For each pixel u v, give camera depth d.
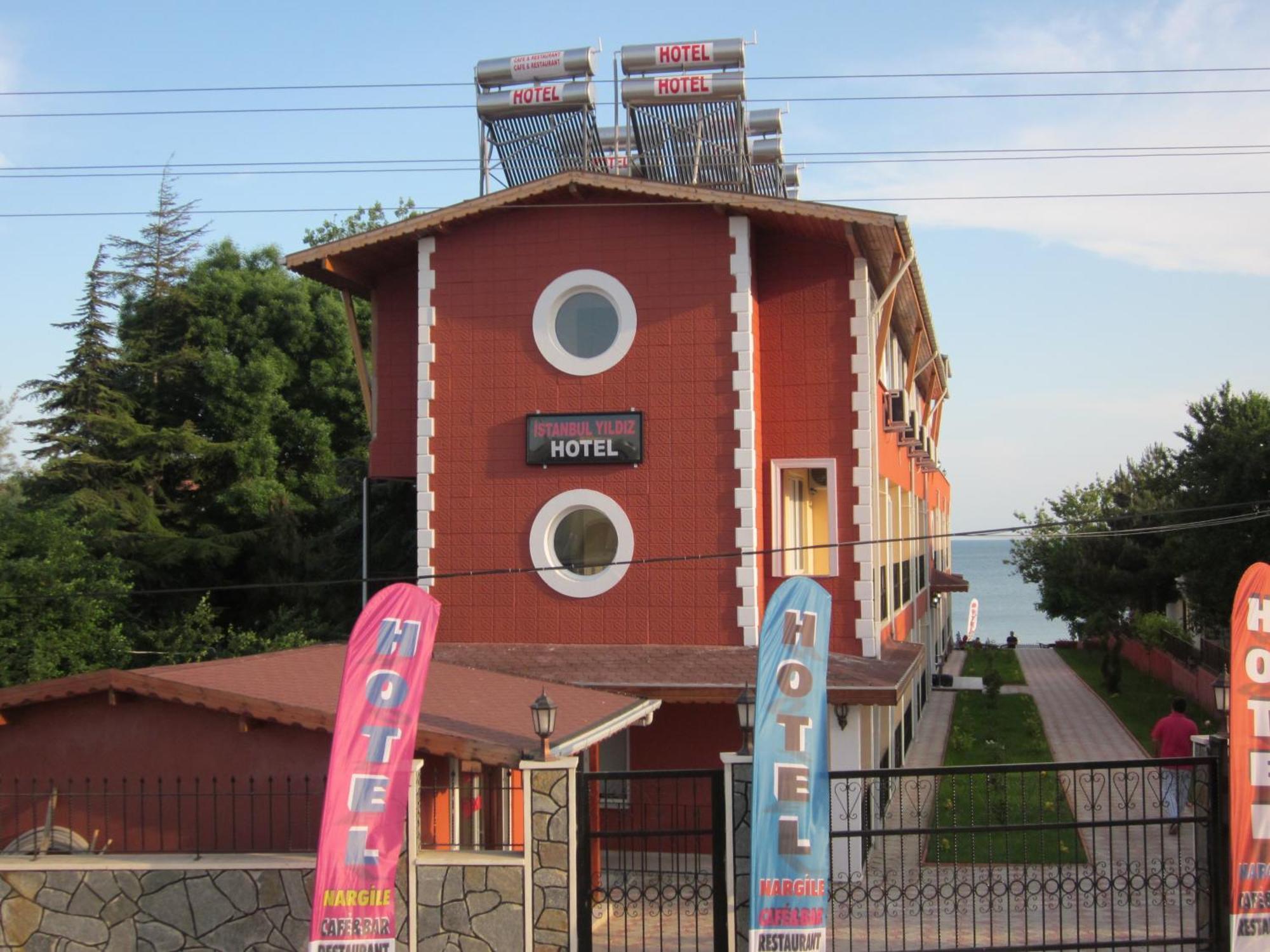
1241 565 23.84
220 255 34.06
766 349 17.30
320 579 26.66
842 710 15.30
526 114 19.19
